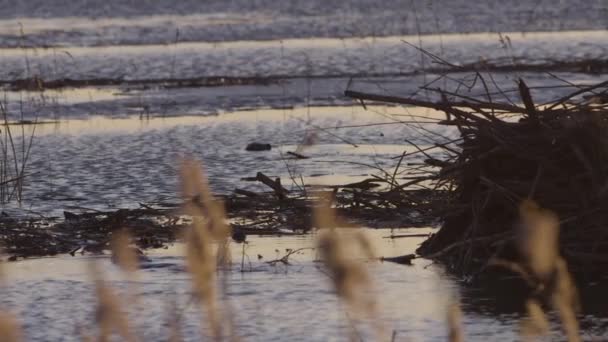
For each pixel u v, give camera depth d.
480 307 29.64
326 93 93.25
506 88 91.19
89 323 28.88
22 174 50.50
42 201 48.88
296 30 172.75
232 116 81.56
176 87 102.00
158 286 32.19
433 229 39.75
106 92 99.81
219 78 107.38
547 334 26.70
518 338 26.73
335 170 55.09
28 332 28.19
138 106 89.00
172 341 20.61
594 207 33.66
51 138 71.12
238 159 60.16
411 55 126.38
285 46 142.62
